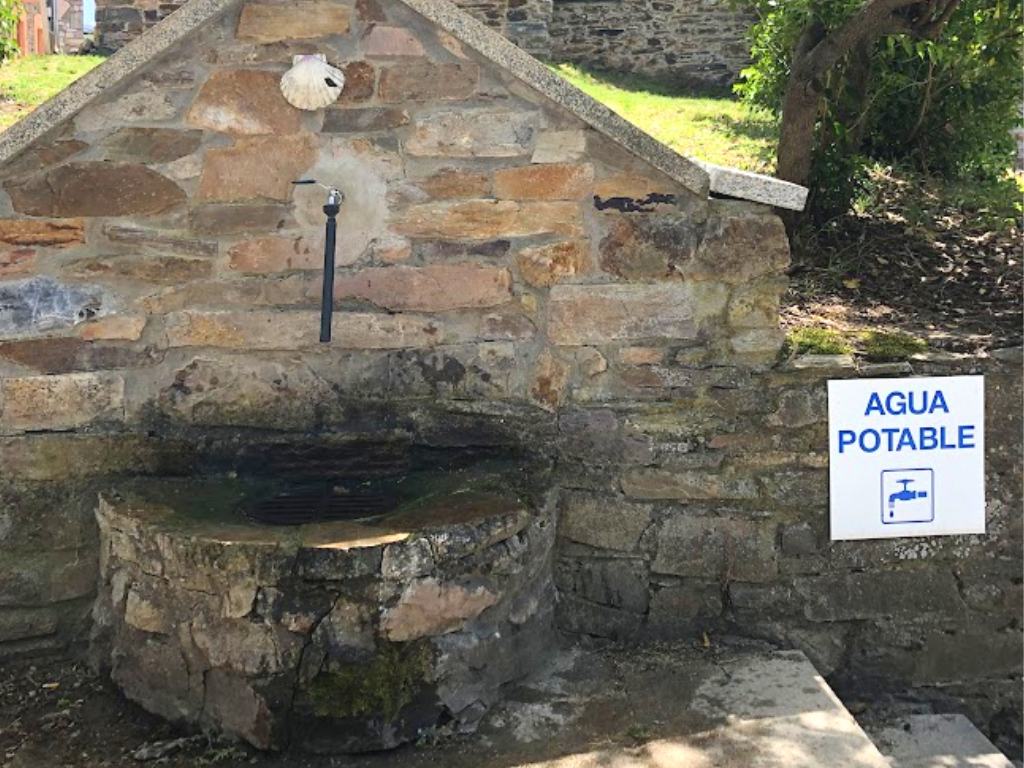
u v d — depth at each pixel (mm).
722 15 10156
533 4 9945
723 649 4051
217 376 4020
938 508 4133
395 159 3965
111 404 3957
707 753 3254
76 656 3945
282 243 3967
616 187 3982
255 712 3268
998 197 6262
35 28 13219
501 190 3986
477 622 3469
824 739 3332
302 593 3229
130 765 3254
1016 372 4156
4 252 3844
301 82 3824
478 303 4043
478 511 3545
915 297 5012
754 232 4020
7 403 3871
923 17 5309
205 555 3248
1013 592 4188
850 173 5723
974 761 3789
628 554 4098
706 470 4074
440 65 3926
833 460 4074
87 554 3945
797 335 4195
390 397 4086
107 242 3904
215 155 3912
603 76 10117
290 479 4023
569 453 4090
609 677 3793
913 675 4180
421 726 3350
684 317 4039
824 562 4117
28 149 3801
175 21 3777
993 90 6434
